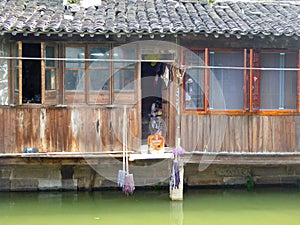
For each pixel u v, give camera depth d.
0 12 10.09
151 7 11.04
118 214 10.00
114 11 10.66
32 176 11.14
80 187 11.27
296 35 9.95
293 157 10.67
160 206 10.49
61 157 9.93
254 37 10.05
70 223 9.41
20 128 9.98
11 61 9.91
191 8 11.15
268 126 10.67
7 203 10.62
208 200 10.94
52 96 10.03
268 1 12.51
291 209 10.34
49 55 10.02
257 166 11.72
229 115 10.57
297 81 10.70
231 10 11.35
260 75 10.67
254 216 9.88
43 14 10.23
